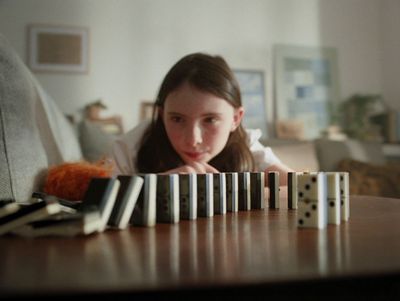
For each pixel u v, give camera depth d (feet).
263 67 8.33
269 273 0.70
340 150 7.26
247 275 0.68
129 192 1.23
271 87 8.34
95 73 7.58
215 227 1.28
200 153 2.41
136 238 1.07
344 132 8.54
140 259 0.81
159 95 2.67
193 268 0.73
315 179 1.25
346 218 1.43
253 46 8.30
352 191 5.94
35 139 2.14
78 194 2.00
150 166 2.75
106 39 7.64
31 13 7.35
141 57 7.79
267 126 8.24
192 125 2.35
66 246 0.96
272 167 3.00
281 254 0.85
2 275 0.68
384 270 0.71
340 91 8.75
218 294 0.63
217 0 8.16
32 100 2.25
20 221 1.10
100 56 7.61
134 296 0.61
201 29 8.08
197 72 2.41
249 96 8.19
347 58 8.86
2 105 1.87
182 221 1.43
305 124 8.43
